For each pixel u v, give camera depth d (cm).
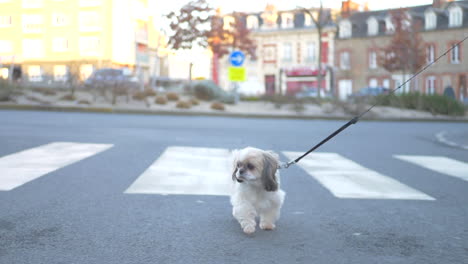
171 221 484
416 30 4269
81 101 2398
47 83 2797
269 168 425
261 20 5731
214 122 1895
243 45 4819
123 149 1010
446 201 602
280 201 457
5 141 1055
